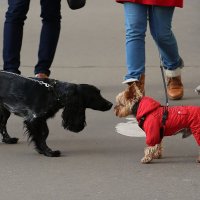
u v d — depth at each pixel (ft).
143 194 28.25
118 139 36.70
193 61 57.36
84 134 37.68
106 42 64.13
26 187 29.14
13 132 37.99
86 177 30.37
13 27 42.96
